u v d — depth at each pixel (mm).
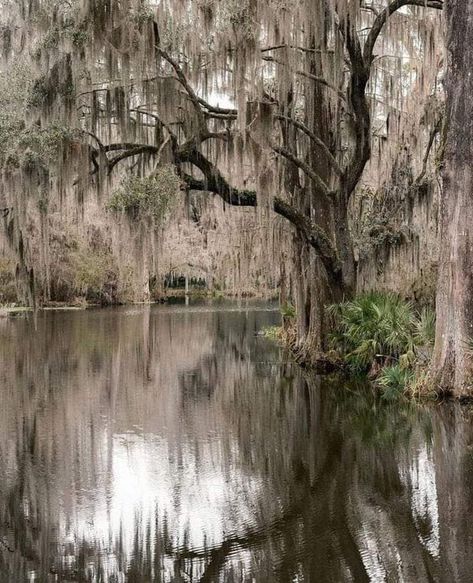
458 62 12625
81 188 14867
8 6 15008
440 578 5660
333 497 7660
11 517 7156
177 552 6273
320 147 16453
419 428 10688
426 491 7738
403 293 19594
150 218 14492
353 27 14125
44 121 13945
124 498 7691
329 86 14930
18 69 13992
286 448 9773
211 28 13914
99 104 16297
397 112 18719
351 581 5645
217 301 52625
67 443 10141
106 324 31156
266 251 21484
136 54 13438
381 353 15531
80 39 13094
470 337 12469
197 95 16453
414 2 14570
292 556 6152
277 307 44844
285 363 19156
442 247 12820
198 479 8391
